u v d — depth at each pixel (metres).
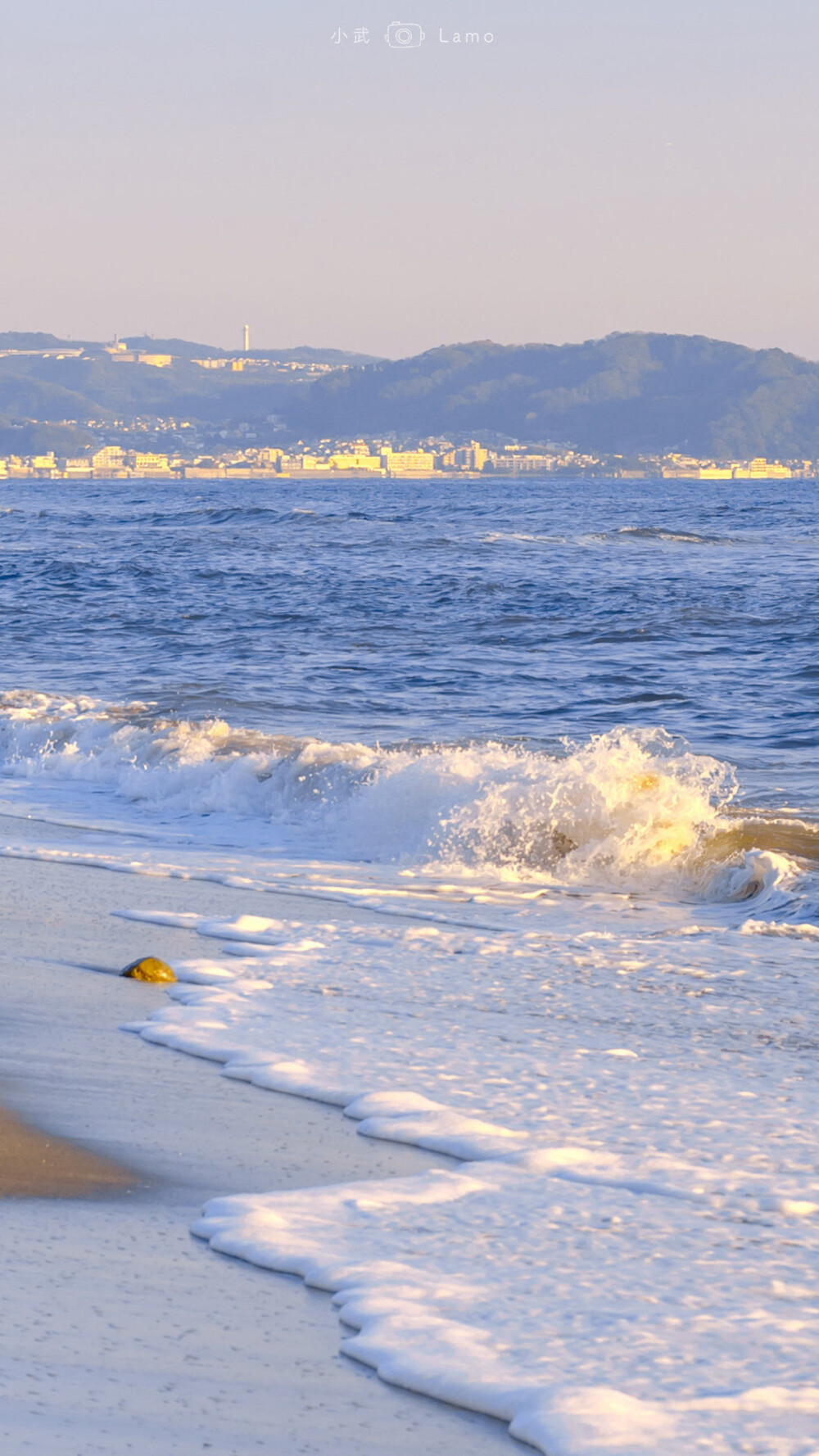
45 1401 9.54
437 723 53.81
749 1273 11.69
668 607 99.75
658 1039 18.73
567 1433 9.19
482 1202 13.17
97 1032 18.59
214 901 27.75
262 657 75.81
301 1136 14.95
